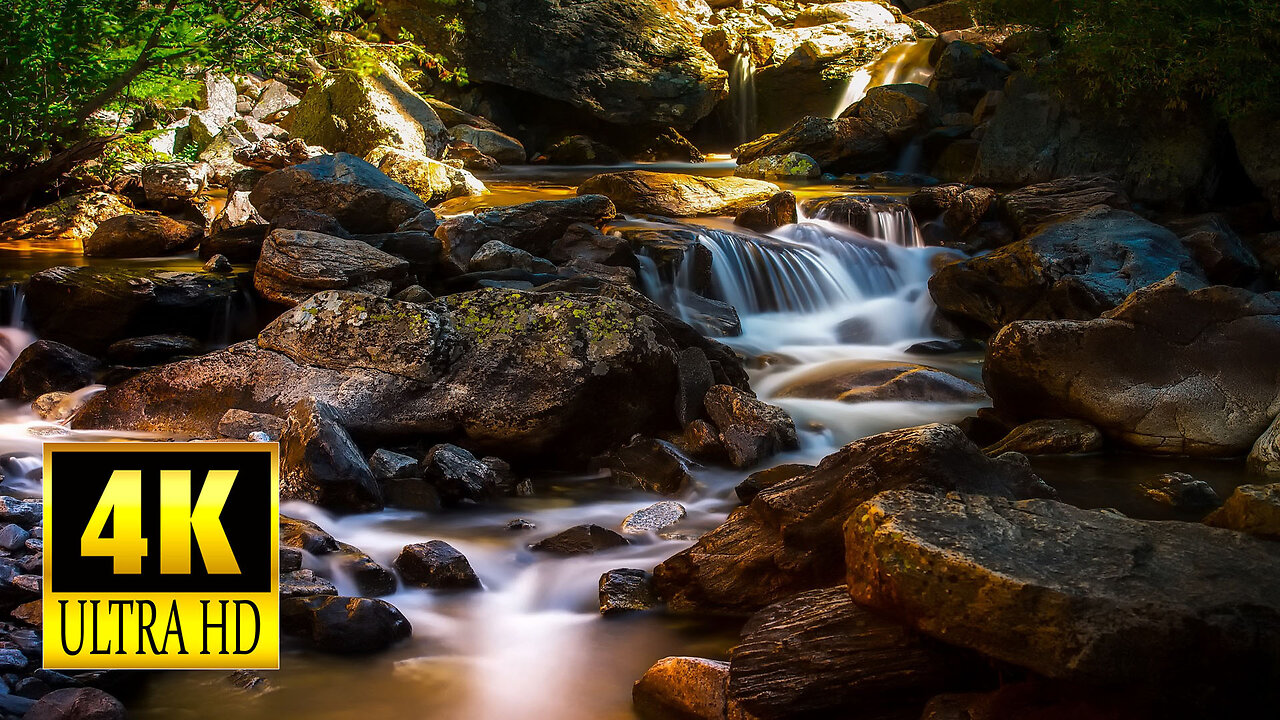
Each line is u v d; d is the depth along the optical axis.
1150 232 10.77
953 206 13.02
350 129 15.90
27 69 11.23
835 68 22.61
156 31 11.61
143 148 14.02
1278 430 7.19
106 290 8.79
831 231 12.66
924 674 4.09
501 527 6.41
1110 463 7.42
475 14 19.80
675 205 13.37
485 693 4.58
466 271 10.38
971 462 5.10
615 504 6.87
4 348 8.78
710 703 4.34
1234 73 12.57
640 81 20.91
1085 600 3.61
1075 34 13.85
